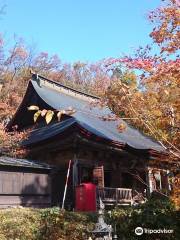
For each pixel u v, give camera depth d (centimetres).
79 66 4747
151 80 725
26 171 1603
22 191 1556
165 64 703
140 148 1902
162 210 859
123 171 2130
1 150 1888
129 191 1959
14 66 3675
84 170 1928
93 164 1955
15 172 1553
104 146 1862
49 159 2003
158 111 746
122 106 785
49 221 939
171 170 920
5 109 2656
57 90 2498
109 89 832
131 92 760
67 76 4666
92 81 4256
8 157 1750
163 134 760
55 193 1888
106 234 734
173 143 797
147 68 718
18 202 1531
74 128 1742
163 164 1060
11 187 1517
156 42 739
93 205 1501
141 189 2098
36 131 2255
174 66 695
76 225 893
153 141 2473
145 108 759
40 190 1639
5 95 3278
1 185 1480
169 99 753
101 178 1977
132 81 771
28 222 947
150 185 1827
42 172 1678
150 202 912
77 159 1850
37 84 2355
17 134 1970
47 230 928
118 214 894
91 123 2100
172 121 765
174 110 764
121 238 862
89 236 855
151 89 771
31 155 2056
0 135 1886
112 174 2108
